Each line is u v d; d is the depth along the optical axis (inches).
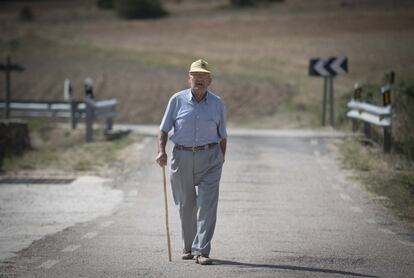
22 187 1414.9
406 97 1977.1
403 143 1665.8
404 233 933.2
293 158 1676.9
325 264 741.9
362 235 917.8
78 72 3772.1
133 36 5403.5
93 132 2266.2
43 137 2271.2
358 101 1995.6
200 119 751.1
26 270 723.4
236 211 1106.7
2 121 2091.5
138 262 760.3
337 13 5954.7
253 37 5049.2
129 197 1277.1
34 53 4495.6
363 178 1400.1
